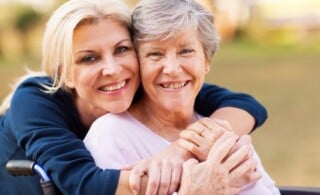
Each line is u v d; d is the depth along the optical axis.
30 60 13.70
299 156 6.24
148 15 1.87
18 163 1.85
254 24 16.88
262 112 2.23
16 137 2.02
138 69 1.94
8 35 15.05
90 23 1.87
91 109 2.11
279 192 2.09
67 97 2.10
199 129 1.87
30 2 15.31
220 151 1.77
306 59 13.48
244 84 10.51
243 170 1.78
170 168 1.76
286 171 5.73
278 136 7.12
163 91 1.92
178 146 1.87
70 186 1.77
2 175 2.15
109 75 1.88
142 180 1.75
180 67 1.89
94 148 1.89
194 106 2.29
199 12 1.91
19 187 2.12
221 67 12.64
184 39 1.87
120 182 1.75
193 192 1.72
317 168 5.77
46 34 1.97
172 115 1.99
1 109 2.44
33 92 2.07
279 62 13.23
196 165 1.75
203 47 1.95
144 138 1.95
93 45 1.87
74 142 1.86
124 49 1.91
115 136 1.91
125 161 1.90
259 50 15.50
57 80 2.03
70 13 1.88
